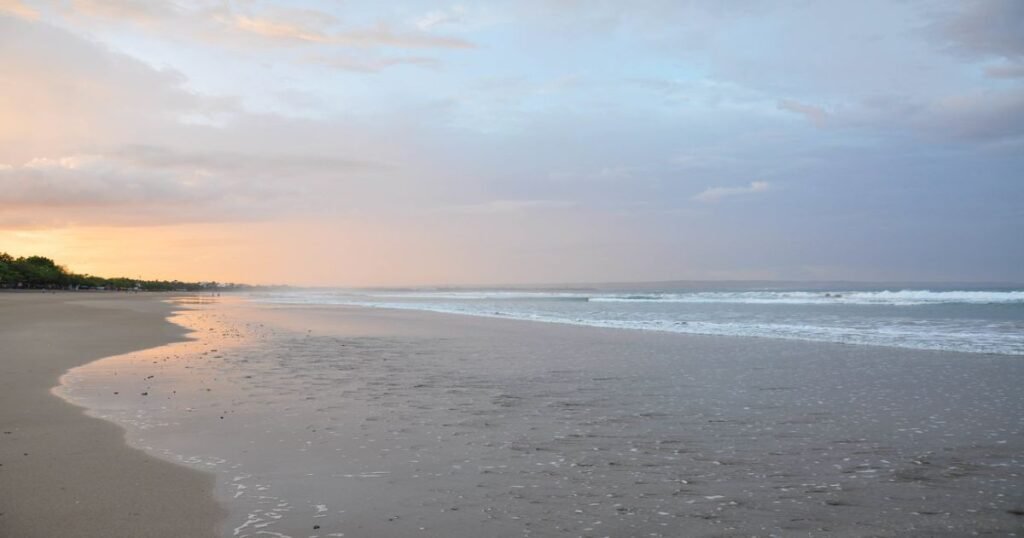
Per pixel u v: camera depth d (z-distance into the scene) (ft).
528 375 45.73
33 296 291.79
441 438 27.22
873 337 73.56
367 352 60.80
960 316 108.88
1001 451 25.18
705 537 16.75
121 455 24.18
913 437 27.48
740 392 38.70
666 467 23.12
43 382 41.57
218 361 53.36
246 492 20.10
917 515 18.37
